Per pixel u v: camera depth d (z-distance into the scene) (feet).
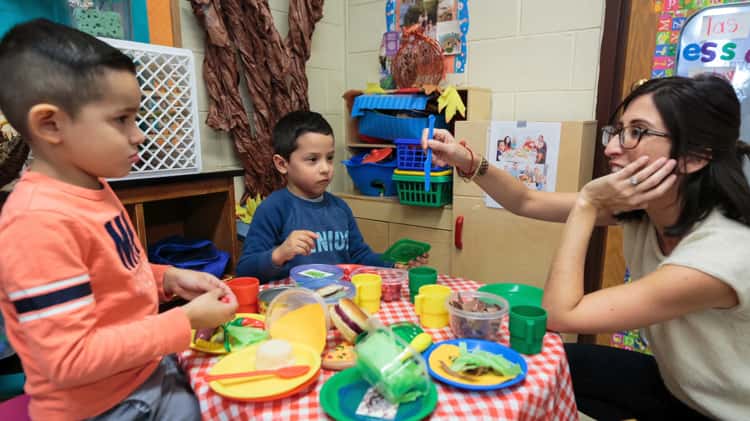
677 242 3.09
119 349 2.25
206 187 5.21
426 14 7.43
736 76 5.12
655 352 3.39
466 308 2.98
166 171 4.86
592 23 6.03
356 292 3.32
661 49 5.58
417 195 6.77
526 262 6.03
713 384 3.00
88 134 2.33
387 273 3.98
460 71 7.29
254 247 4.50
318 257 4.68
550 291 2.94
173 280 3.26
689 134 2.69
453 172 6.57
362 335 2.74
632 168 2.82
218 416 2.27
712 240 2.70
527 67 6.64
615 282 6.27
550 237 5.80
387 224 7.31
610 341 6.26
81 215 2.38
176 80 5.01
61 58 2.21
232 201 5.52
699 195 2.85
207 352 2.75
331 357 2.61
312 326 2.79
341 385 2.37
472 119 6.58
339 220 5.04
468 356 2.47
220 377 2.37
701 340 2.96
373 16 8.00
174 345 2.44
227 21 6.26
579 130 5.47
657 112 2.76
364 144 7.71
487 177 4.33
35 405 2.44
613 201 2.96
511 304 3.40
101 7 4.89
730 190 2.75
